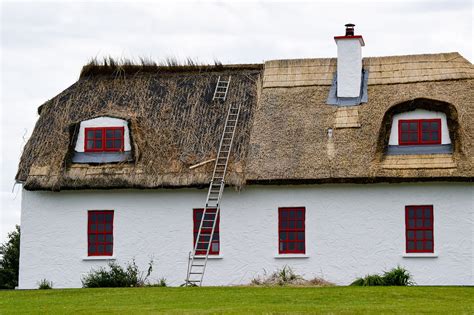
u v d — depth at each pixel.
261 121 40.59
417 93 40.50
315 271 38.06
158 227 39.25
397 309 27.95
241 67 44.12
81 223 39.81
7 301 32.00
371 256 37.78
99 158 40.09
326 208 38.22
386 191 37.97
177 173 38.97
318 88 41.94
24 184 39.81
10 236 50.62
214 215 38.75
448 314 26.95
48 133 41.41
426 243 37.69
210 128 40.72
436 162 37.66
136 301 30.91
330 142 39.16
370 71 42.34
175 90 42.94
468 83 40.59
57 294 33.72
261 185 38.56
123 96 42.88
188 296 31.88
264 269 38.34
